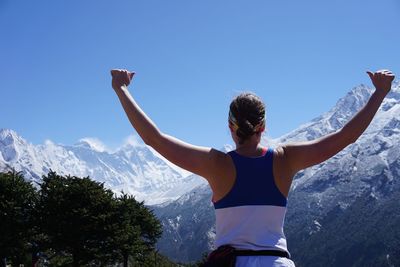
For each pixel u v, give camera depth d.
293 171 4.60
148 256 86.75
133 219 83.00
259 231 4.36
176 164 4.53
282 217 4.50
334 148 4.57
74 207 64.25
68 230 63.53
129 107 4.60
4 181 64.38
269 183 4.48
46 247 65.25
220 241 4.43
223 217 4.46
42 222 63.75
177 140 4.58
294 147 4.62
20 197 64.69
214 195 4.56
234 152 4.59
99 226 64.75
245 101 4.61
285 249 4.39
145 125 4.53
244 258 4.29
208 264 4.35
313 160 4.59
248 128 4.54
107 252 66.56
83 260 65.56
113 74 4.81
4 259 64.94
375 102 4.68
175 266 96.00
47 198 64.31
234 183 4.47
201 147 4.59
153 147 4.55
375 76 4.81
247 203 4.41
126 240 67.75
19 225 63.97
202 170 4.50
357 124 4.61
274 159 4.55
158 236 88.31
